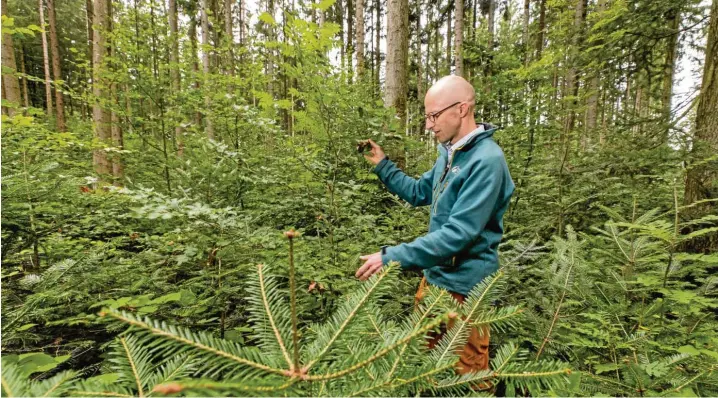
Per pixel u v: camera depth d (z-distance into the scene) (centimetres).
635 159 319
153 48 439
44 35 1210
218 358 62
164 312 162
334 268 199
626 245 181
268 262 182
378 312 104
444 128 166
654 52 416
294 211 273
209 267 188
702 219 138
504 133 352
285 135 330
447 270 152
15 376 58
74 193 229
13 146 208
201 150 307
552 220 318
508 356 89
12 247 186
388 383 67
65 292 151
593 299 163
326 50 224
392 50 397
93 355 159
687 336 141
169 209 162
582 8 666
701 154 279
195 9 1256
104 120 516
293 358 67
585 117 594
